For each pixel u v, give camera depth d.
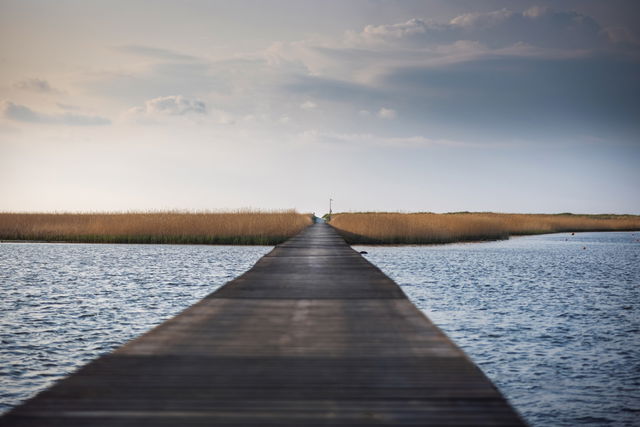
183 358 5.89
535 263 27.77
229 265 25.09
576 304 15.68
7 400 7.86
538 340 11.33
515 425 4.08
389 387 4.94
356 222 42.97
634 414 7.54
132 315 13.68
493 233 49.59
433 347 6.45
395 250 34.78
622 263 28.53
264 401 4.56
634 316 13.95
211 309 9.04
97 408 4.34
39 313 13.88
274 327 7.57
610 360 9.92
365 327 7.60
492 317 13.59
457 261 27.72
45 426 3.96
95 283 19.22
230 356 5.99
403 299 10.18
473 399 4.64
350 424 4.09
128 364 5.62
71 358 9.93
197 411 4.31
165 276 21.12
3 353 10.20
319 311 8.88
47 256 29.16
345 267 15.95
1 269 23.16
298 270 15.13
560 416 7.48
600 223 81.12
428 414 4.29
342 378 5.21
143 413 4.25
